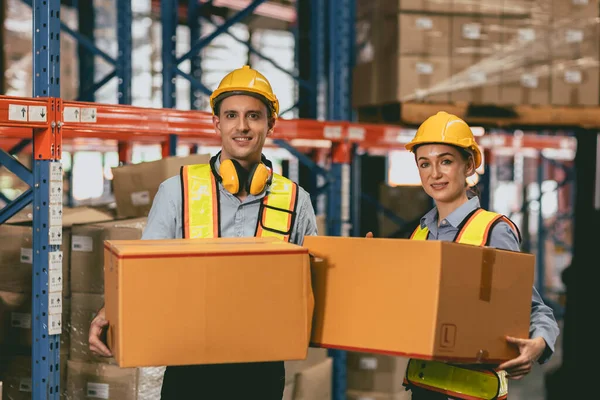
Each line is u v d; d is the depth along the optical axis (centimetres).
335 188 506
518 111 510
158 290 204
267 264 212
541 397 643
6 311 355
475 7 502
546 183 1612
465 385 243
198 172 256
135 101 1040
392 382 525
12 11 834
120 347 201
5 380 357
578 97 516
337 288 223
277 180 261
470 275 214
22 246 352
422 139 256
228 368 240
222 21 1039
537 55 510
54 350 304
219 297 208
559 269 1203
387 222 714
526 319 230
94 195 955
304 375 455
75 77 941
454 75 501
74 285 355
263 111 248
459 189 257
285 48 1138
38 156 297
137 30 1034
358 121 570
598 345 591
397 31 496
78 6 721
